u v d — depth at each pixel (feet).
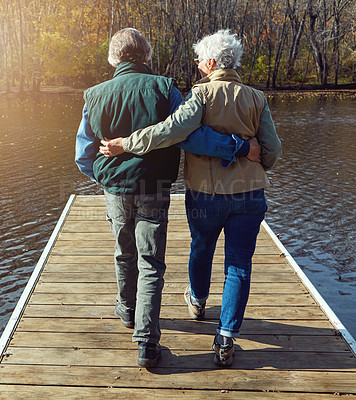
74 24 123.13
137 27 130.00
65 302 10.03
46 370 7.64
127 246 8.21
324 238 23.07
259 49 152.56
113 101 7.25
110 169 7.47
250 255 7.70
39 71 116.78
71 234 14.74
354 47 147.64
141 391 7.16
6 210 26.48
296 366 7.81
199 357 8.07
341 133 54.85
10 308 16.31
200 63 7.73
